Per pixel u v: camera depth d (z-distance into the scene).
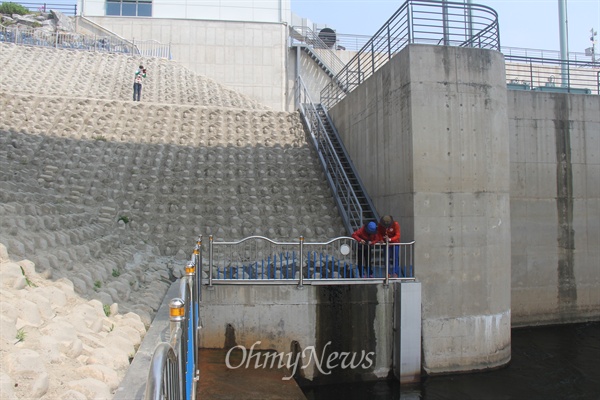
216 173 13.58
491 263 9.73
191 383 5.06
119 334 5.41
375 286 9.15
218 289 8.70
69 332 4.71
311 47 26.97
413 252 9.28
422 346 9.21
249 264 9.59
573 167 14.12
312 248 11.17
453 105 9.63
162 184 12.89
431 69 9.58
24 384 3.57
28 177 11.30
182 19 26.44
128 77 22.02
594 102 14.35
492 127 9.89
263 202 12.76
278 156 14.69
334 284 8.96
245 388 7.08
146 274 8.87
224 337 8.70
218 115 16.59
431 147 9.48
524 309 13.57
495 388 9.08
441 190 9.47
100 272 7.21
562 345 11.84
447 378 9.25
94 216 10.77
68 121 14.77
